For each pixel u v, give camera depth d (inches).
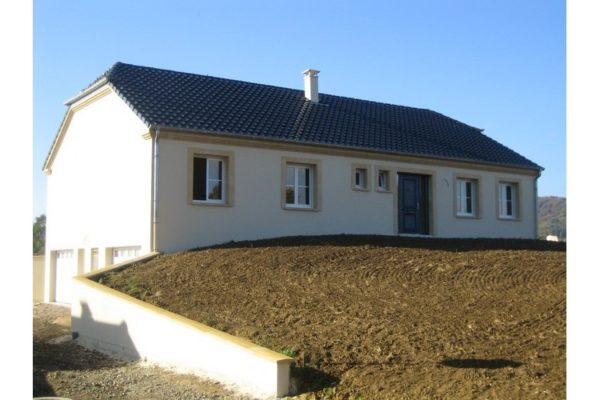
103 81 700.0
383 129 839.1
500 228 858.1
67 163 804.0
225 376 330.6
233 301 420.2
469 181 848.9
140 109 631.8
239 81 835.4
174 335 377.7
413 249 567.2
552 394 238.1
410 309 377.7
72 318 518.0
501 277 447.5
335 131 764.6
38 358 429.4
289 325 361.7
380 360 301.1
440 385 264.5
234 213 647.1
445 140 884.0
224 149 647.1
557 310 349.1
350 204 731.4
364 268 488.7
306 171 716.7
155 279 497.4
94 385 349.1
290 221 685.3
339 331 343.6
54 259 839.1
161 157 608.7
